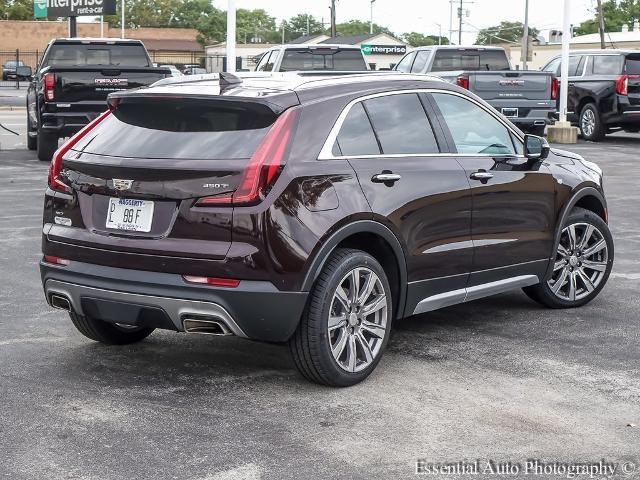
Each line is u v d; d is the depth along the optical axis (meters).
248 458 4.49
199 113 5.47
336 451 4.58
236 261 5.08
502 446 4.66
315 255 5.24
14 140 21.86
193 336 6.58
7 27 80.88
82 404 5.19
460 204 6.19
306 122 5.40
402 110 6.04
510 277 6.77
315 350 5.33
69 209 5.59
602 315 7.23
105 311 5.47
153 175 5.25
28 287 7.88
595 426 4.94
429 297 6.12
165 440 4.70
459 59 21.22
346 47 20.23
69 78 16.11
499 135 6.71
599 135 23.48
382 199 5.65
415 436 4.78
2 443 4.64
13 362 5.91
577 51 24.44
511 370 5.86
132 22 135.25
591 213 7.45
